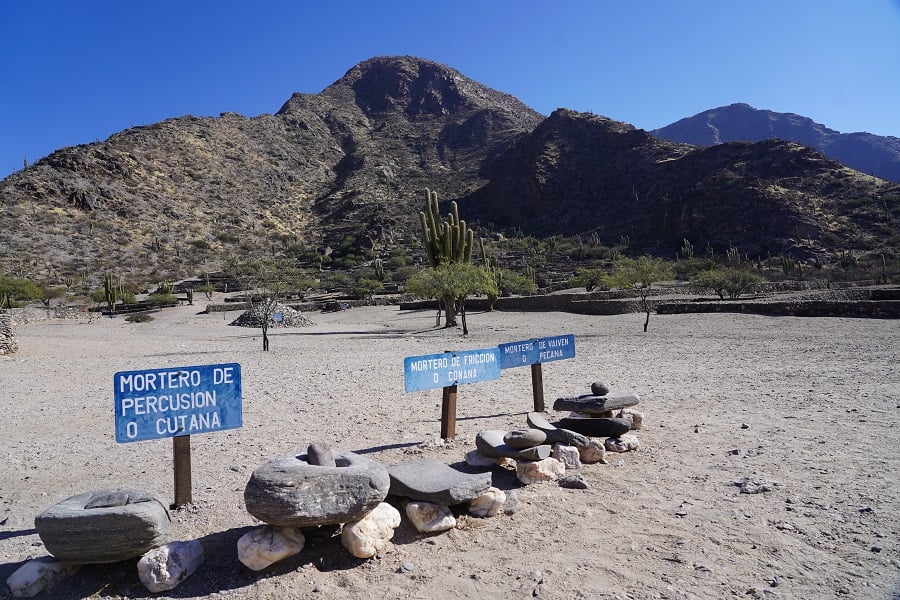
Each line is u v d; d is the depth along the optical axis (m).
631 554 3.82
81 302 77.75
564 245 113.19
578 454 5.70
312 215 171.38
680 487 5.08
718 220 101.06
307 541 3.90
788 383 10.66
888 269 51.62
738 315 28.20
